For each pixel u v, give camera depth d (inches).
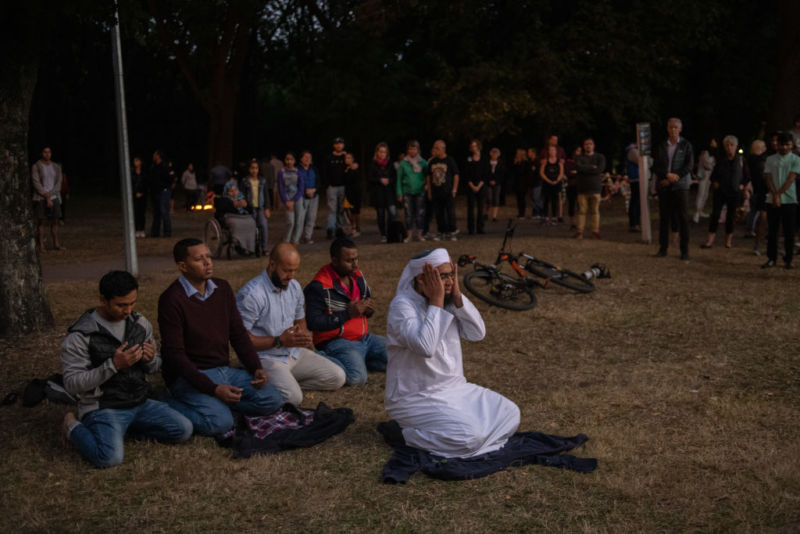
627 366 252.1
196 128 1839.3
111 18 295.4
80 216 920.9
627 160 635.5
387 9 964.0
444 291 176.2
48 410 211.2
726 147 509.4
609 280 405.4
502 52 1069.1
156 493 158.2
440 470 163.0
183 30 1005.8
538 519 145.1
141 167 665.0
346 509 150.3
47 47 287.7
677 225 546.9
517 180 797.9
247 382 201.3
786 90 709.3
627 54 1012.5
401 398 182.2
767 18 1181.1
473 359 263.9
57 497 156.5
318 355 228.5
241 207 517.7
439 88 1032.8
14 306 281.0
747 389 224.8
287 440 183.3
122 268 480.7
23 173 281.7
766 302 344.8
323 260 494.9
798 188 429.4
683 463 170.1
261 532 141.5
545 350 274.5
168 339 191.6
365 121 1063.6
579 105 1036.5
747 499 151.4
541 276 374.9
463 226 722.2
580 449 178.9
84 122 1780.3
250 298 214.7
